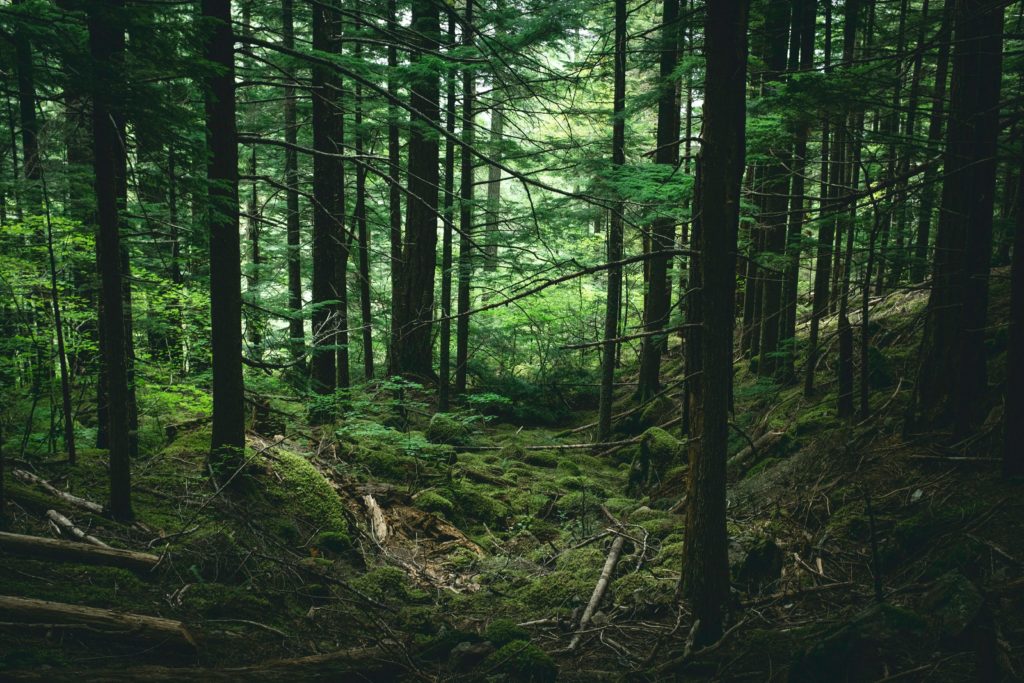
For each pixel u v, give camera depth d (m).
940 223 6.82
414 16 10.64
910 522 5.73
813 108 6.56
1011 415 5.65
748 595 5.59
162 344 9.52
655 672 4.61
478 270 14.05
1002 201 9.70
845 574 5.66
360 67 8.79
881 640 4.18
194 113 4.84
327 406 9.20
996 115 6.27
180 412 9.27
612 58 11.79
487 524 8.15
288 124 13.20
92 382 7.52
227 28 6.32
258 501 6.57
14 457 6.02
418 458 9.27
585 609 5.83
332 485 7.66
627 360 17.53
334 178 10.03
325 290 10.08
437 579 6.55
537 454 11.02
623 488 9.52
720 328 4.77
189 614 4.62
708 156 4.68
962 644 4.12
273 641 4.66
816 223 8.30
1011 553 4.89
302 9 10.90
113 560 4.82
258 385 9.23
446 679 4.50
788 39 10.02
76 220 6.83
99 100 4.50
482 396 11.04
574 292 16.66
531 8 9.77
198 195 5.49
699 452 4.94
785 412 9.63
